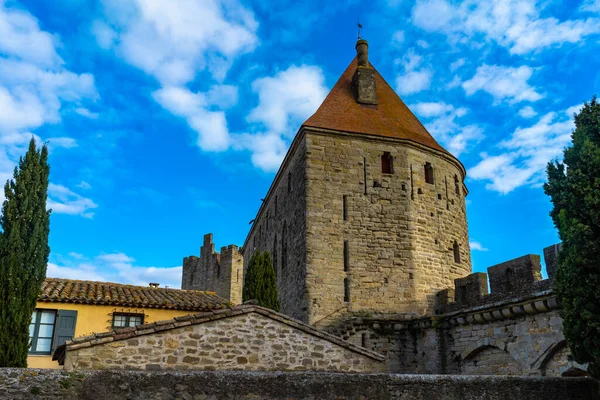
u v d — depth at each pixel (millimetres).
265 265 24375
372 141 30406
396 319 26531
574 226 12266
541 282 19516
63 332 19156
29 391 8969
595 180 12180
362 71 34031
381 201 29422
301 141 30516
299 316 27766
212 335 13594
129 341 12742
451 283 29719
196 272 70375
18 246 15508
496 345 21484
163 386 9648
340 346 14969
